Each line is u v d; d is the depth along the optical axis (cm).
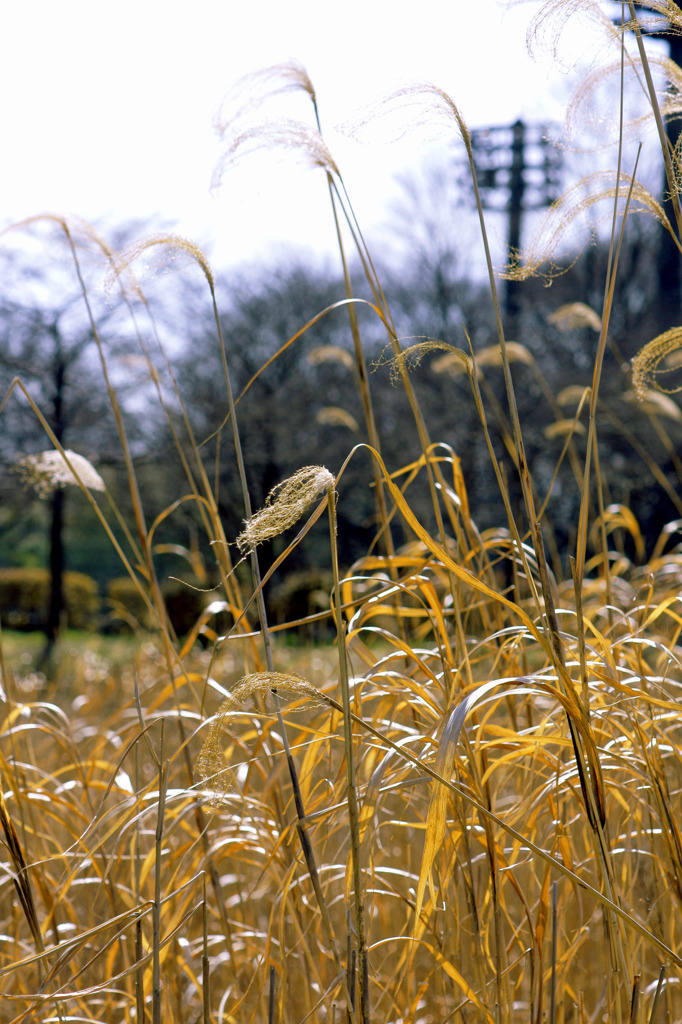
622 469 1595
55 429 1673
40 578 1966
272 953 218
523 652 206
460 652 196
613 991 167
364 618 193
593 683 182
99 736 269
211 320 2145
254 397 2102
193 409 2102
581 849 231
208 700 322
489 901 179
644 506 1588
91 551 2703
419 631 278
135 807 183
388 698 189
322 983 182
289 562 2056
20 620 1875
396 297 2211
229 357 2152
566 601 309
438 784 125
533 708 229
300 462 2022
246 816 195
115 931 205
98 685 589
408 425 1936
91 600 1978
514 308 1986
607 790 179
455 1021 194
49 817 275
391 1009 191
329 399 2112
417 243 2192
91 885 254
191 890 191
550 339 1922
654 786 153
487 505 1861
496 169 1981
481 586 138
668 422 1493
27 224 207
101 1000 210
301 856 181
